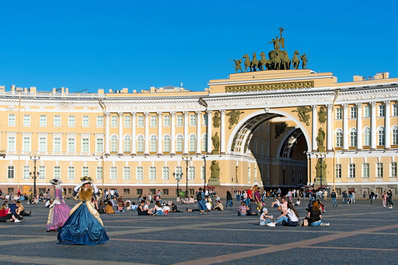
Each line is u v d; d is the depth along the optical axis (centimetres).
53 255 2378
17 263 2172
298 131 13038
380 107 10144
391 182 9975
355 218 4850
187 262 2203
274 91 10744
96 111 11781
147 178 11606
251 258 2298
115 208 7300
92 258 2302
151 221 4503
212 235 3209
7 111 11538
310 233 3325
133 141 11656
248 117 10950
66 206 3494
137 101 11625
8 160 11500
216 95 11138
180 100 11444
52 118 11694
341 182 10375
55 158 11669
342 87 10381
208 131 11231
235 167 11375
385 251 2495
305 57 10769
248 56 11181
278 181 13088
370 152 10150
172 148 11475
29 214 5244
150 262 2206
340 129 10406
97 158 11725
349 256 2352
